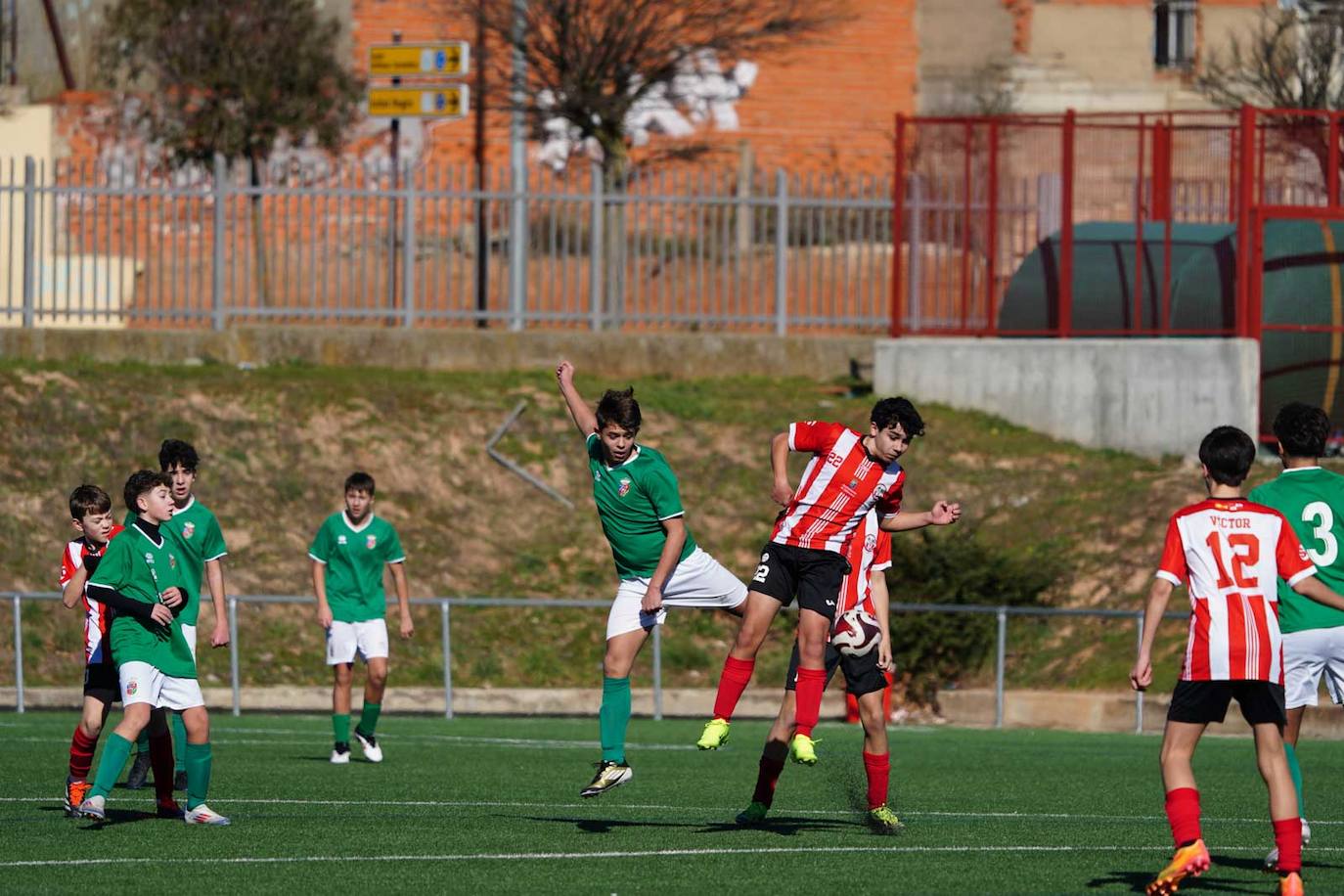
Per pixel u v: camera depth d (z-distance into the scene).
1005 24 148.38
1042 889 30.45
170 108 123.81
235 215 96.75
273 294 98.69
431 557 80.44
